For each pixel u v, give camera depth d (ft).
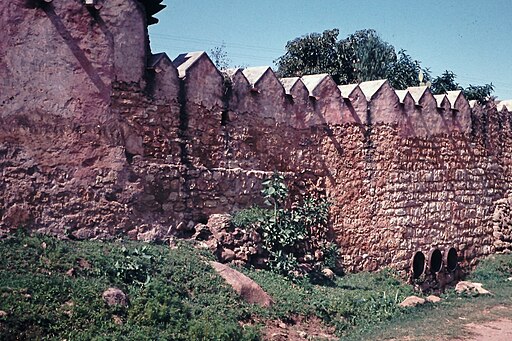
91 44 31.45
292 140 42.39
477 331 32.50
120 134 32.73
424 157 50.75
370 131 46.70
